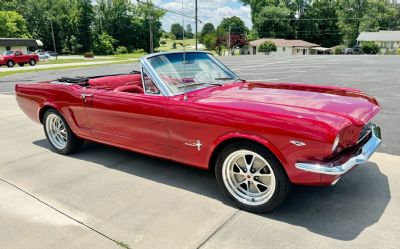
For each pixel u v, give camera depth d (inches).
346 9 3110.2
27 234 112.2
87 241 107.1
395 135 204.7
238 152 118.4
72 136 182.7
